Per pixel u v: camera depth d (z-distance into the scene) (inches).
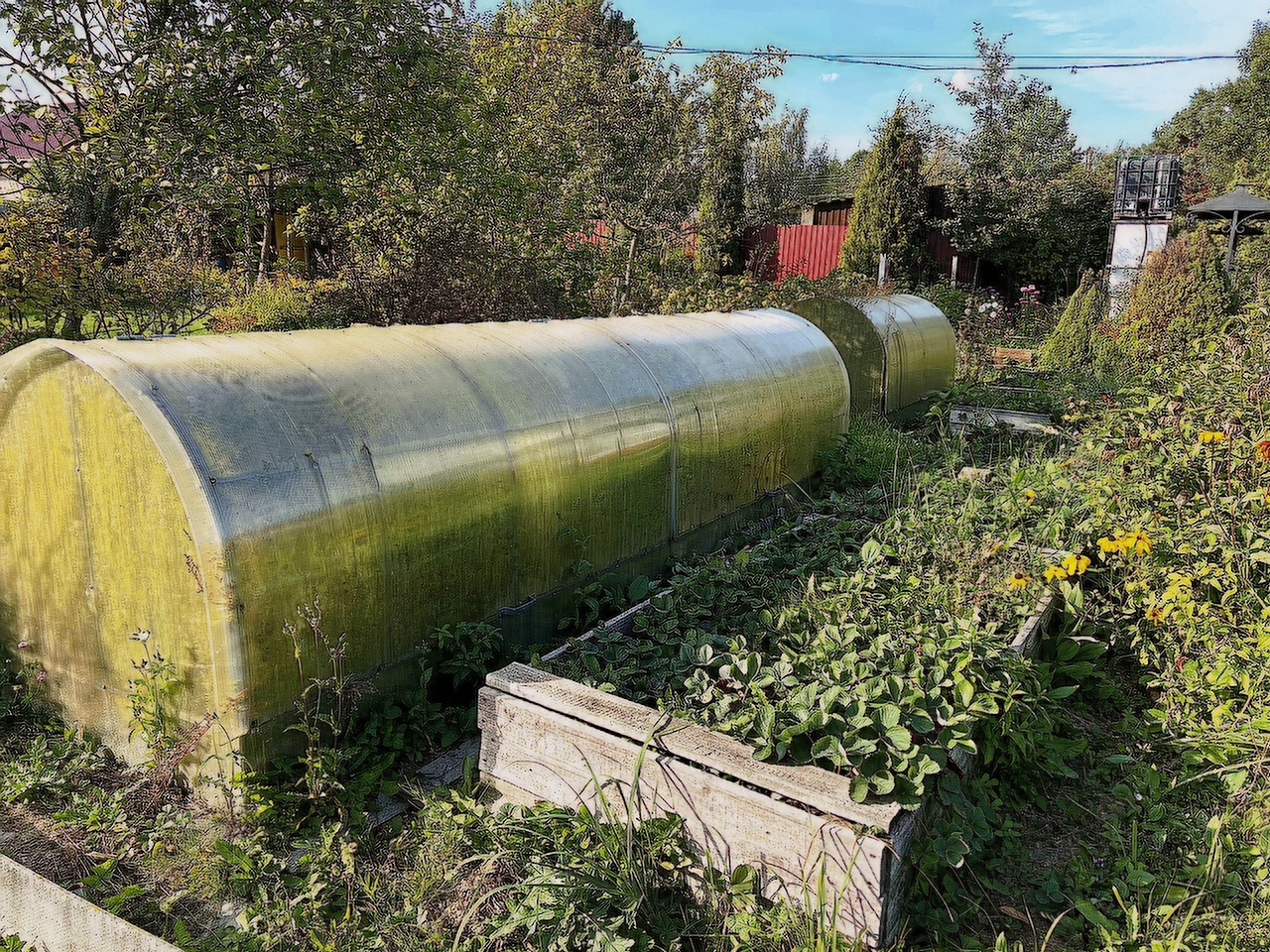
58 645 143.0
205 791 127.0
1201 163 1019.9
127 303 308.3
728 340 252.5
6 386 132.3
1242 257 607.5
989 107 872.9
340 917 109.0
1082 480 210.8
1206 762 139.6
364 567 137.3
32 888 98.3
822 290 572.4
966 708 123.2
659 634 161.3
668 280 621.6
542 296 433.1
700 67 621.3
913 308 418.9
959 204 871.7
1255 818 125.2
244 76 343.3
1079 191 871.7
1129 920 106.9
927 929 108.4
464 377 167.8
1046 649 169.6
